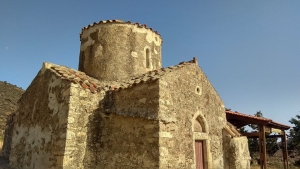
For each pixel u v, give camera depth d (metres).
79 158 7.97
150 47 12.30
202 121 10.05
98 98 8.98
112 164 8.23
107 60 11.30
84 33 12.55
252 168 20.47
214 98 11.20
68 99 8.05
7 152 14.43
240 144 11.12
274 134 15.56
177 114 8.49
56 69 9.62
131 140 8.00
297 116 27.58
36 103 10.09
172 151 7.78
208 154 9.82
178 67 9.32
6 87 41.53
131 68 11.36
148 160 7.39
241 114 12.63
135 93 8.41
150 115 7.62
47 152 8.40
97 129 8.71
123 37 11.67
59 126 8.13
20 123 11.07
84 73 11.12
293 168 21.95
